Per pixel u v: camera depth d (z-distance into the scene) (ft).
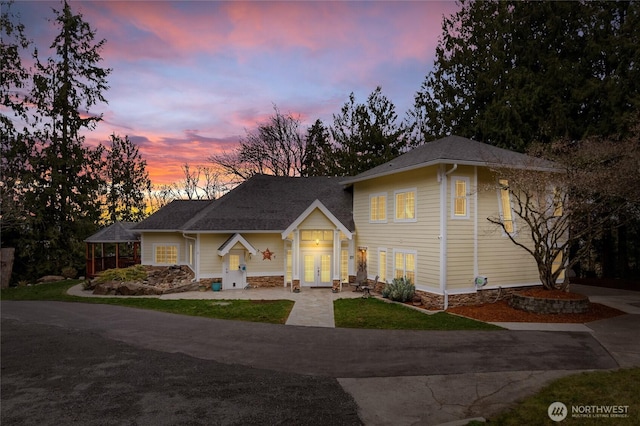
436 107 100.89
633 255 75.66
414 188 53.42
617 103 65.26
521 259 53.06
